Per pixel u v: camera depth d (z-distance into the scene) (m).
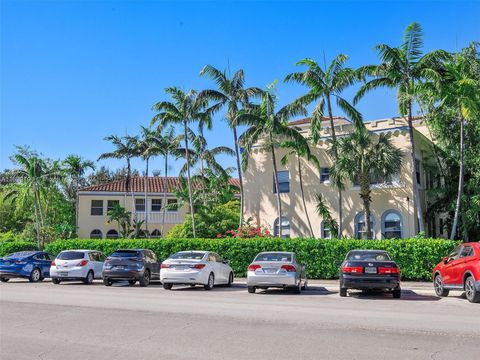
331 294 17.19
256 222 33.91
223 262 20.59
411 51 25.81
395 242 22.53
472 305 13.53
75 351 7.46
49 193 43.84
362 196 27.05
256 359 6.92
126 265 20.67
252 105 31.98
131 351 7.45
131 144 43.25
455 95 25.05
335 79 27.62
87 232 45.31
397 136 29.39
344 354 7.20
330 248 23.81
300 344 7.92
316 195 31.59
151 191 46.38
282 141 32.09
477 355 7.14
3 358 7.04
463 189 29.00
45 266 24.89
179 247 27.20
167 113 32.66
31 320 10.41
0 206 50.88
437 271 16.47
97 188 46.22
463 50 28.34
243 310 12.05
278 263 16.97
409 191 28.73
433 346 7.75
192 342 8.09
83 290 18.28
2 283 22.97
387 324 9.88
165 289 18.80
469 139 28.83
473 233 29.78
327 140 31.72
